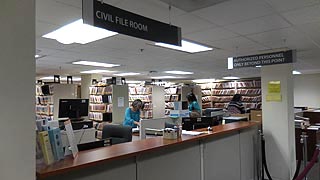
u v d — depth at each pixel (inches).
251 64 197.6
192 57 249.6
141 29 91.7
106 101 317.1
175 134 116.0
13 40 52.9
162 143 104.9
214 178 139.5
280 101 191.5
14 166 52.6
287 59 184.1
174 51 215.8
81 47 196.5
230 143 156.9
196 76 481.7
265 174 195.3
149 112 401.1
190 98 275.4
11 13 52.8
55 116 348.2
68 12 114.6
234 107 323.6
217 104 567.2
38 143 68.4
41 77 474.0
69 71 376.5
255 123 185.8
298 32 153.3
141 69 354.0
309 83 453.4
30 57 55.3
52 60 263.9
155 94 407.2
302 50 211.6
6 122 51.8
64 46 192.2
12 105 52.6
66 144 79.7
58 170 64.6
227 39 170.9
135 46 193.5
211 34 157.1
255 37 165.2
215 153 141.4
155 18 124.6
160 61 277.1
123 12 86.0
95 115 330.6
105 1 102.1
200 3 93.9
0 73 51.2
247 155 176.2
